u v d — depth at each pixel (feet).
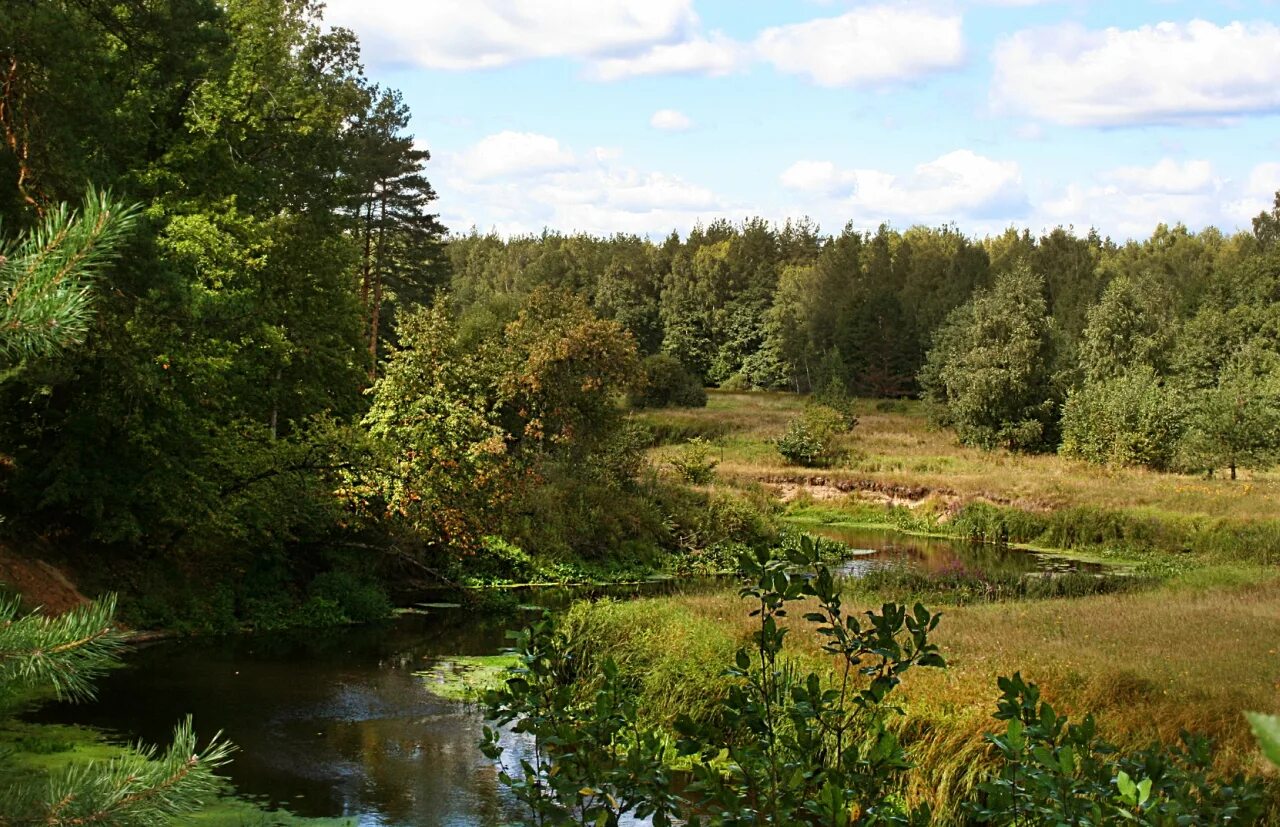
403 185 184.44
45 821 11.07
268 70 94.99
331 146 103.35
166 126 81.35
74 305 10.53
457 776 40.47
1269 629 56.03
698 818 16.78
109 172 60.39
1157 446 165.68
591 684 41.57
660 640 52.03
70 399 65.82
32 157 54.29
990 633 54.34
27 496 65.10
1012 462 184.75
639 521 110.32
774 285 416.05
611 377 115.03
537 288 121.29
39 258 10.64
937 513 142.51
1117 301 226.99
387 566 85.81
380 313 182.60
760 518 123.75
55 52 55.01
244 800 37.17
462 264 587.68
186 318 65.98
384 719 48.49
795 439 179.22
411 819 35.76
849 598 71.00
